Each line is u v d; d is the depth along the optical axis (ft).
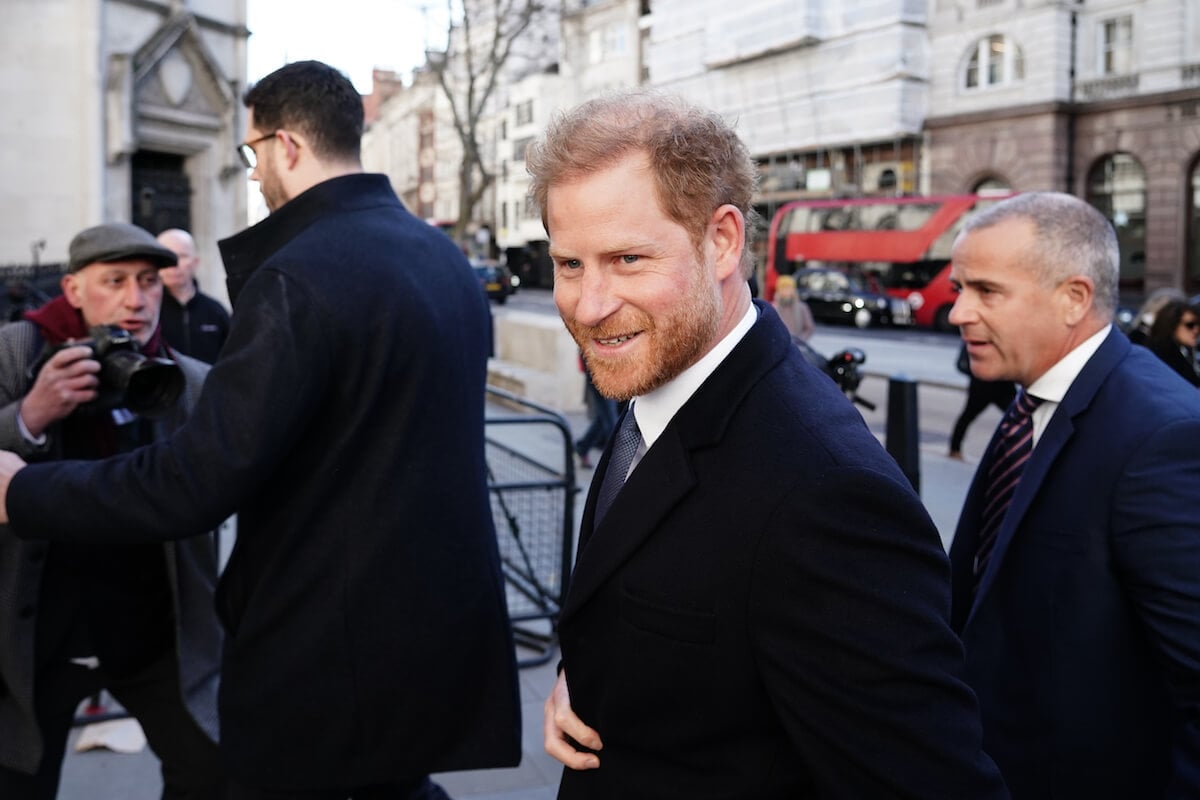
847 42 127.75
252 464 6.11
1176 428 5.54
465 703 7.18
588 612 4.20
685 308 3.82
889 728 3.49
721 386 4.00
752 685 3.80
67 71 63.21
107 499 6.10
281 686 6.60
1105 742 5.66
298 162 7.32
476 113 91.40
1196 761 4.95
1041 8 107.65
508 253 176.24
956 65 117.70
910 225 95.35
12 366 7.83
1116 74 104.63
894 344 71.67
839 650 3.54
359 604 6.63
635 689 4.00
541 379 38.37
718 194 3.83
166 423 8.54
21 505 6.23
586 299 3.84
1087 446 5.90
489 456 19.92
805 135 135.74
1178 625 5.18
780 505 3.68
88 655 7.97
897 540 3.62
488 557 7.47
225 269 7.45
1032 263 6.29
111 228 8.11
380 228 7.10
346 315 6.49
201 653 8.21
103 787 10.85
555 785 11.05
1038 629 5.92
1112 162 107.65
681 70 159.12
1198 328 16.20
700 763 3.95
